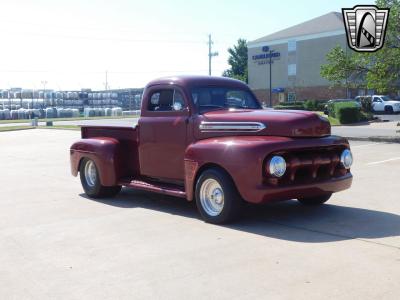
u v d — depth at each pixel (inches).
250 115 262.4
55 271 193.8
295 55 2493.8
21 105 2812.5
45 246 227.8
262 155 238.2
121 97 3181.6
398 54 747.4
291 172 246.8
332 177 266.4
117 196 349.1
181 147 286.5
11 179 446.9
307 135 252.2
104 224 265.7
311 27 2470.5
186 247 218.7
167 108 298.8
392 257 198.1
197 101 286.8
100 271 191.9
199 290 169.6
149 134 305.9
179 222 265.4
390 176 406.9
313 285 170.2
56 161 596.1
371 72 775.1
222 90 301.7
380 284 169.6
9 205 324.2
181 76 300.7
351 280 173.8
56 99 2930.6
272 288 168.9
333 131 930.1
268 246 216.7
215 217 257.4
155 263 198.8
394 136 778.2
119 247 222.2
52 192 372.8
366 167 462.0
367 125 1128.2
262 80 2672.2
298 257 200.2
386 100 1710.1
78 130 1306.6
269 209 292.7
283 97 2566.4
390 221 258.4
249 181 240.2
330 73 808.3
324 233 236.2
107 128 341.1
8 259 210.5
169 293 168.1
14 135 1160.2
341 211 283.9
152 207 307.9
